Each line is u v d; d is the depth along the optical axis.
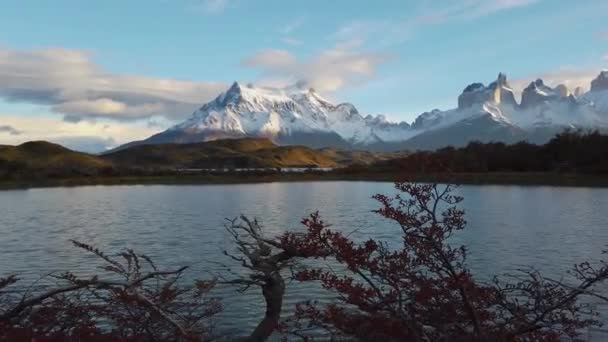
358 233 51.94
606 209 78.12
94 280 9.67
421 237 10.18
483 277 30.53
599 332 18.34
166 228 60.31
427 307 10.57
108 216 76.19
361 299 10.30
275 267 13.11
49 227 63.25
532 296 11.12
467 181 151.00
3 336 8.54
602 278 10.87
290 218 70.81
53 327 10.30
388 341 10.20
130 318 10.56
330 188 151.88
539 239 48.03
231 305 24.28
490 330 9.98
